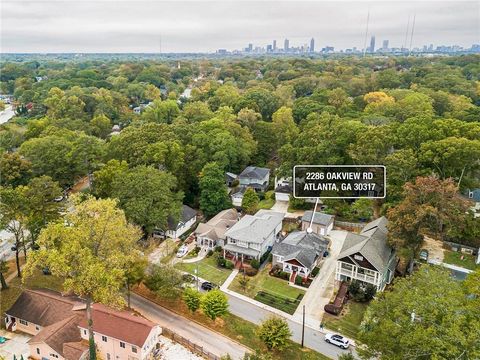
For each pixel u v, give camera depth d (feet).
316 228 200.34
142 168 198.49
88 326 115.65
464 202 159.63
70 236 114.73
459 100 371.15
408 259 175.01
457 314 86.89
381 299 107.65
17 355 123.24
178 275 148.66
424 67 596.70
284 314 145.18
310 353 125.80
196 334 134.62
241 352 126.41
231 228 189.06
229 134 260.21
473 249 175.94
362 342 105.50
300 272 166.50
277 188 245.04
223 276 169.78
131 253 129.90
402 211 154.92
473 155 184.24
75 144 244.63
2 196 153.38
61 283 158.92
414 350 86.89
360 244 156.04
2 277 150.71
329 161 218.38
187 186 242.17
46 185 166.71
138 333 120.26
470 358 78.02
